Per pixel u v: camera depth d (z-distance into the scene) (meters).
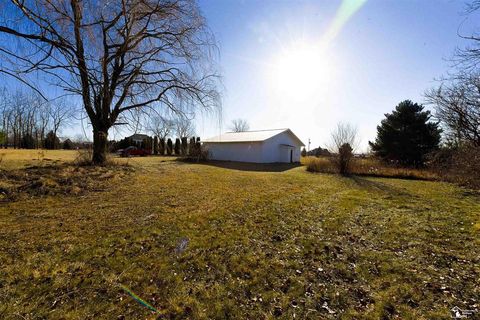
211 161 23.72
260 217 5.52
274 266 3.36
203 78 12.06
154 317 2.36
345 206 6.77
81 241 3.98
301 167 19.78
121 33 9.90
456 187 10.31
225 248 3.88
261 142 23.59
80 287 2.78
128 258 3.48
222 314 2.42
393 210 6.41
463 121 13.24
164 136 31.25
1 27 5.54
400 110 22.58
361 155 20.25
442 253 3.78
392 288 2.86
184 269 3.24
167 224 4.87
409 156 21.08
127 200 6.64
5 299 2.53
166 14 9.65
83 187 7.61
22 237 4.07
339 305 2.57
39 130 34.22
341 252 3.83
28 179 7.62
